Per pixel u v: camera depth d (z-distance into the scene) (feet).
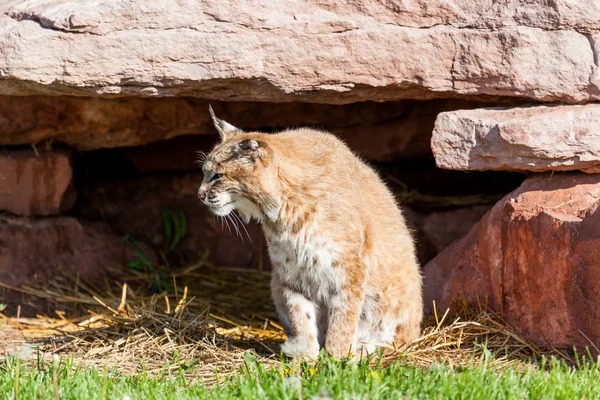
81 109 43.88
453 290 39.24
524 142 34.30
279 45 35.96
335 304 33.91
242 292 48.88
